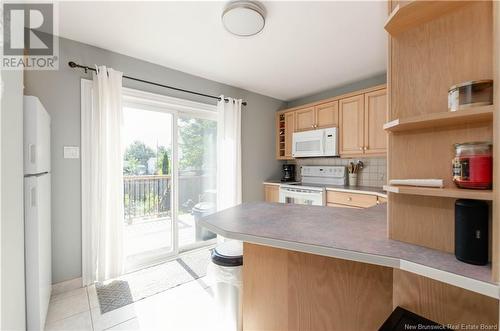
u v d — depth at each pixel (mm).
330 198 2834
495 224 543
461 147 678
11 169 1168
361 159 3068
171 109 2666
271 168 3678
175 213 2689
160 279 2137
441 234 751
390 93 870
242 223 1086
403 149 849
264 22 1686
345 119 2881
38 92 1796
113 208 2066
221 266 1381
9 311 1128
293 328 1067
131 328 1506
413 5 727
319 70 2633
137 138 2443
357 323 927
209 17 1678
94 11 1599
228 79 2900
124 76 2199
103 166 2002
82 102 1968
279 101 3770
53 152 1844
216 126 3090
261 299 1167
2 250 1075
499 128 542
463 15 722
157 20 1708
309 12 1625
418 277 802
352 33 1896
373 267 897
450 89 700
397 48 859
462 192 625
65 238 1902
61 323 1535
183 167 2801
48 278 1677
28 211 1351
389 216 859
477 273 579
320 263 1000
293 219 1161
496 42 549
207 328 1509
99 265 2000
